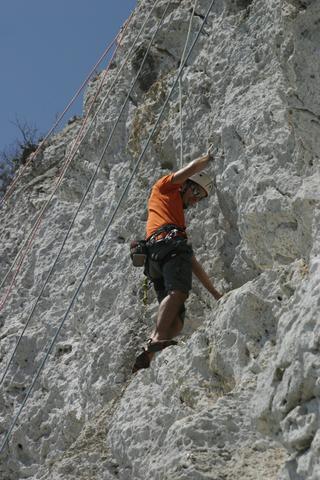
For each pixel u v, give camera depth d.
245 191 8.13
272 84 8.75
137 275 10.04
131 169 11.09
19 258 13.45
